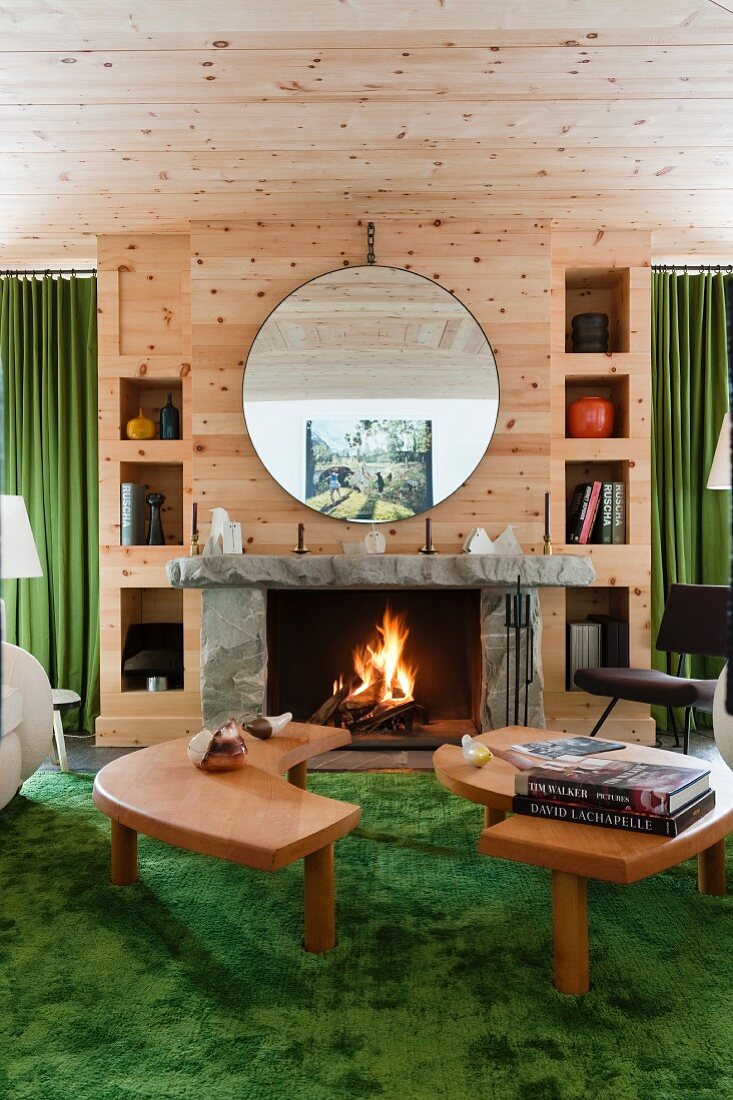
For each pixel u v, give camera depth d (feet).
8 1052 4.92
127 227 13.46
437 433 13.14
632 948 6.23
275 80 9.20
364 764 11.76
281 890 7.33
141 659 13.52
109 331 13.62
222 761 7.20
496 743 8.20
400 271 13.09
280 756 7.79
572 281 14.30
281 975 5.81
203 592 12.41
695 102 9.70
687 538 14.49
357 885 7.40
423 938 6.37
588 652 13.39
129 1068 4.77
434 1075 4.70
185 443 13.64
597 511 13.70
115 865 7.43
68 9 7.90
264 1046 4.98
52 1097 4.51
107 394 13.66
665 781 5.90
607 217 13.15
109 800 6.48
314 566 11.93
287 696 13.91
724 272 14.75
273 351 13.12
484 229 13.14
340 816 6.00
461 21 8.15
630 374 13.58
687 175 11.66
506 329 13.14
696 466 14.55
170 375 13.62
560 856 5.39
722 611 11.84
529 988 5.63
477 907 6.94
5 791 8.90
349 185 11.98
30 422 14.56
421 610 13.91
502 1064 4.80
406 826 9.03
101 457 13.62
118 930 6.53
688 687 10.62
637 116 10.03
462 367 13.12
